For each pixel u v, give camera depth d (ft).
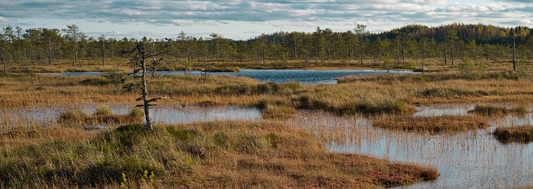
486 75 104.06
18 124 46.03
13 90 90.74
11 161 25.31
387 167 25.77
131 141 30.89
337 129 41.50
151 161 24.71
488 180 23.48
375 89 78.33
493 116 47.65
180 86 88.48
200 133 34.32
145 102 34.01
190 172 23.86
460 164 27.32
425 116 47.32
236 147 31.04
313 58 368.68
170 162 24.89
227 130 38.14
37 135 38.55
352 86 86.84
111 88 87.66
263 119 50.29
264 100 65.36
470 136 36.70
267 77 167.43
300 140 34.06
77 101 69.92
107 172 22.91
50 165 24.17
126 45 358.02
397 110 52.54
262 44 376.27
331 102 60.03
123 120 49.32
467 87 78.48
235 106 64.90
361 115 49.90
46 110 59.93
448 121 43.06
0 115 54.95
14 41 327.06
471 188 22.11
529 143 33.24
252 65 277.44
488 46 352.90
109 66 249.96
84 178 22.68
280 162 26.45
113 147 29.43
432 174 24.52
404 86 84.79
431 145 33.47
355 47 385.09
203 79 111.75
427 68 199.93
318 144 34.09
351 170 25.02
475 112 50.96
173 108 62.23
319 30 387.34
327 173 23.84
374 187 21.89
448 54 367.86
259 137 33.19
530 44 316.60
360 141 35.27
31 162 25.50
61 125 45.91
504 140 34.65
